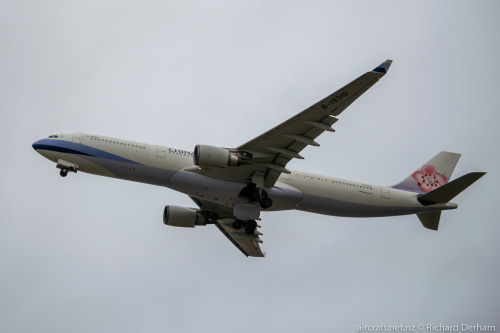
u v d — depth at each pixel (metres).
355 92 74.12
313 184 92.75
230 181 88.38
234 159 83.19
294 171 92.69
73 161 86.06
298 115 77.56
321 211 94.88
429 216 102.81
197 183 87.25
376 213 97.88
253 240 104.00
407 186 105.25
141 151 86.69
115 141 86.94
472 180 95.06
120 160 86.06
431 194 97.81
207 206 101.56
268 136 81.25
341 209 95.12
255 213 89.94
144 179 87.56
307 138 80.88
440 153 108.25
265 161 85.75
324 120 78.50
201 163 82.44
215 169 86.56
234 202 90.25
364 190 96.06
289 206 92.69
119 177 87.75
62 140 86.38
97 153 85.81
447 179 107.25
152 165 86.56
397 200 98.19
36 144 86.56
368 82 72.62
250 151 83.69
